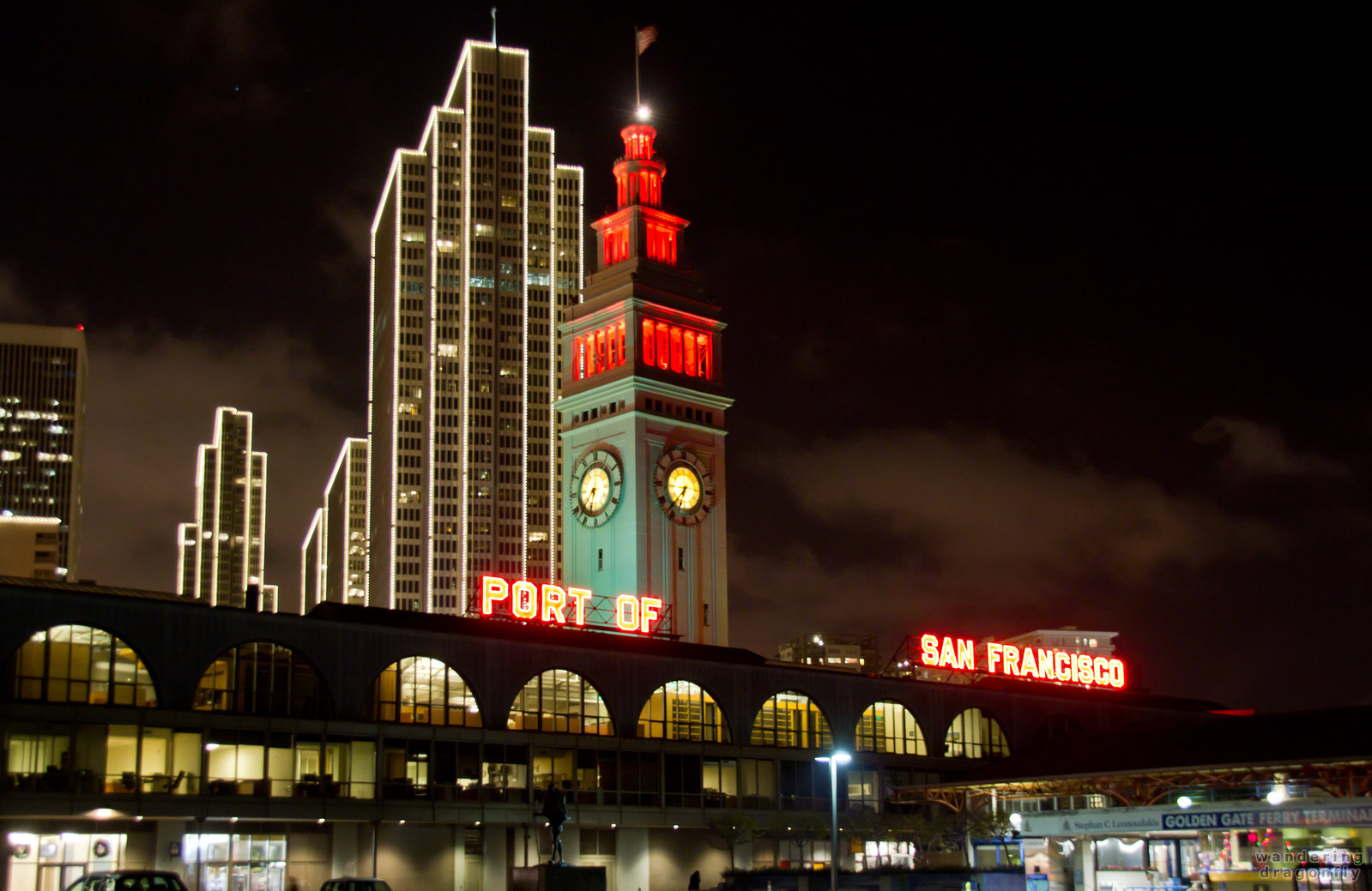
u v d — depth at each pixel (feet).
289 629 305.53
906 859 380.99
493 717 331.36
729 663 377.71
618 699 354.33
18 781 265.34
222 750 289.94
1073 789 336.29
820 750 387.96
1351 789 290.97
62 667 274.98
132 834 283.59
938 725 414.41
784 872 322.55
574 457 517.14
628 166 543.39
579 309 530.27
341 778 305.12
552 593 385.91
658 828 354.54
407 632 323.37
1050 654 478.18
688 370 522.88
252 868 296.92
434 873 322.14
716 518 515.09
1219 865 288.92
